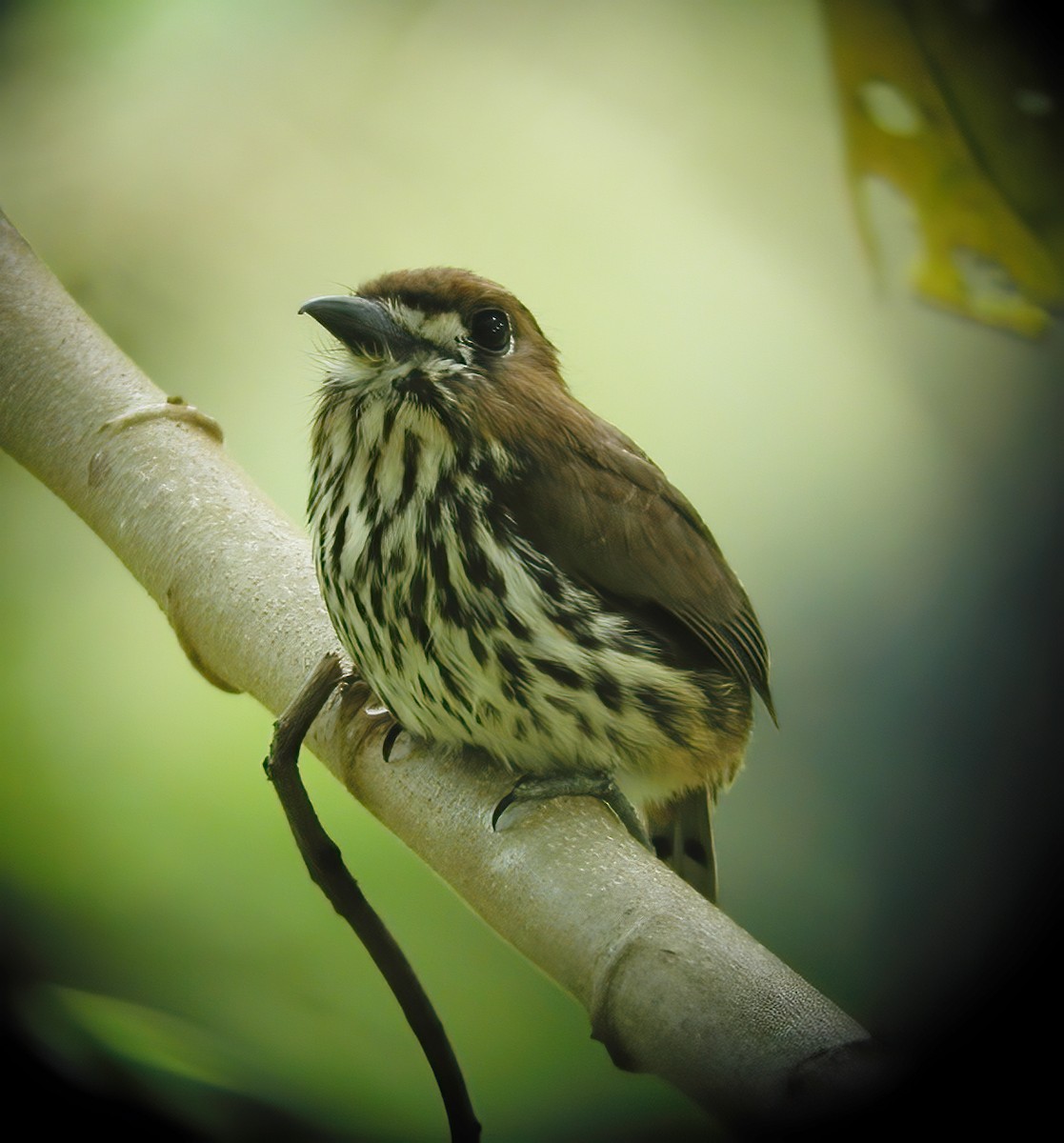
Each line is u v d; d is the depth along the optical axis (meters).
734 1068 3.18
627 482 3.28
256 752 3.37
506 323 3.27
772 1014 3.18
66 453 3.25
